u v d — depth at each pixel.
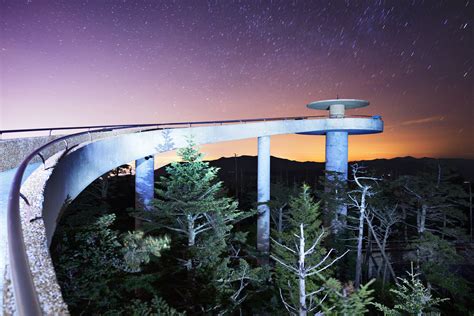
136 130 24.23
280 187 31.47
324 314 12.26
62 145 14.99
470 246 29.12
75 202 18.97
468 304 21.05
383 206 26.47
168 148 22.09
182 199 15.42
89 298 7.70
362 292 11.09
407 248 28.53
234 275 15.13
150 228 16.03
